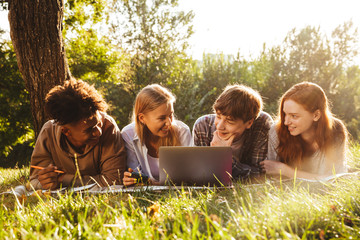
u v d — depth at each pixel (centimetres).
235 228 168
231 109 337
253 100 346
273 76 2036
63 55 535
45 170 310
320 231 166
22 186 320
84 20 1451
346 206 200
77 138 304
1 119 1522
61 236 163
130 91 1792
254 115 352
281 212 189
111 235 163
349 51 1936
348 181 255
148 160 378
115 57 1691
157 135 366
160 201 239
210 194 254
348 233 162
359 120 1753
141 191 278
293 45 2028
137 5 1695
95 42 1681
